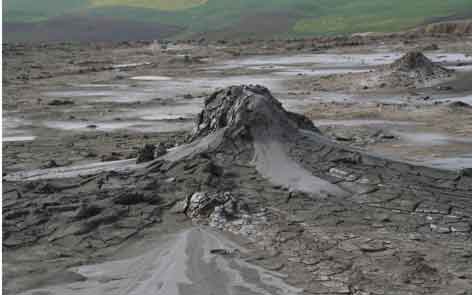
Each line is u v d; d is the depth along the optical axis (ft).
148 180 53.93
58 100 122.62
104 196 50.24
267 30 402.31
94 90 142.41
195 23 469.57
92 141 82.69
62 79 166.20
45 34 423.23
